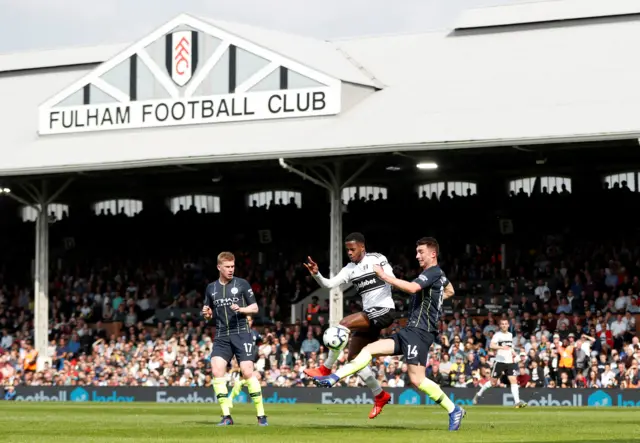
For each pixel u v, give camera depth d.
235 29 33.84
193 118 33.81
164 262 43.62
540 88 30.73
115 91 35.03
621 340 30.06
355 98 32.59
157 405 25.67
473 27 34.91
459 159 34.62
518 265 38.03
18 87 41.03
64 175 34.91
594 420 16.39
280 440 11.13
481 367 29.28
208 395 29.55
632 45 32.00
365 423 15.14
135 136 34.25
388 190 40.97
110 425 14.85
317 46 35.69
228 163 32.94
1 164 34.38
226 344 14.35
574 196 38.91
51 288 43.31
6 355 36.56
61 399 31.64
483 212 40.06
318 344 33.16
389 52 35.16
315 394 28.39
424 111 30.89
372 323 13.40
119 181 40.88
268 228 43.38
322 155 30.05
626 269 34.94
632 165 35.94
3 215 45.44
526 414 19.39
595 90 29.81
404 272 38.94
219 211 43.81
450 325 32.41
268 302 39.41
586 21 33.78
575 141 27.53
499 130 28.59
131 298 40.41
